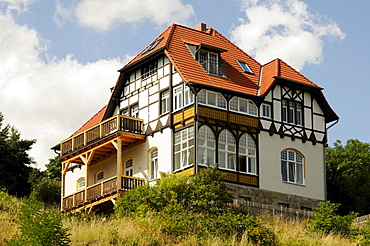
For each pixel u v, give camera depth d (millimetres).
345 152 51000
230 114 38938
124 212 33250
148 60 40938
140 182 39438
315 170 41750
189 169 37156
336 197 47406
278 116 40969
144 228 28734
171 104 39125
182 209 31844
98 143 41031
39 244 25031
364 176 50156
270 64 43094
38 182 50406
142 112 41125
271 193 39500
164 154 38938
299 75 42812
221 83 39469
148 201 32906
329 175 50250
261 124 40094
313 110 42562
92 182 44250
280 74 41656
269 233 29719
